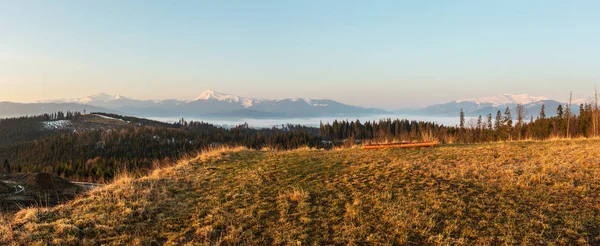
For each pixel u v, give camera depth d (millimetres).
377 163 13109
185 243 7301
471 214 8156
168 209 9070
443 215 8180
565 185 9727
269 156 15578
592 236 7031
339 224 7953
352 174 11719
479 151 14938
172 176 12227
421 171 11578
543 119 56844
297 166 13141
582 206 8344
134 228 7965
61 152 107500
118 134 123125
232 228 7875
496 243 6906
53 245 7121
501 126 57562
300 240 7312
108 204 9156
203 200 9719
